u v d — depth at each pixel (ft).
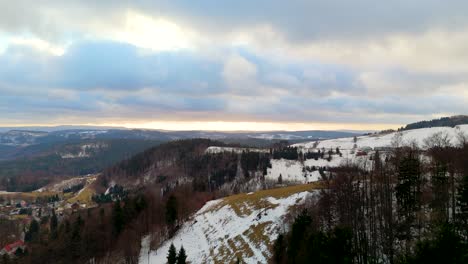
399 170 175.94
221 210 309.83
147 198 402.72
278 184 632.79
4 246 456.86
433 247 83.10
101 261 284.41
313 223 165.27
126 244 287.28
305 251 128.16
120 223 317.01
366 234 157.58
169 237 305.32
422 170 188.96
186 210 353.51
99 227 324.39
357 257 131.95
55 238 331.77
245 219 259.60
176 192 457.68
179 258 202.80
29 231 477.36
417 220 152.56
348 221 160.35
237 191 597.52
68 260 294.25
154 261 258.98
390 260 134.10
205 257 228.22
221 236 250.37
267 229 220.02
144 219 337.11
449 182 168.14
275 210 246.47
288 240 162.91
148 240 313.32
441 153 195.42
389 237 142.20
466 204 130.21
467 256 79.97
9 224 578.25
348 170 229.66
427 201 168.86
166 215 319.06
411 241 136.77
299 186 302.45
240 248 213.87
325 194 186.29
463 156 191.01
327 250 112.98
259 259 185.68
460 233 127.44
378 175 196.03
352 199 168.04
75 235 305.94
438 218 133.08
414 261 85.25
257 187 627.87
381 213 162.40
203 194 459.73
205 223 298.56
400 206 175.73
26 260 316.81
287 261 150.92
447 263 80.23
